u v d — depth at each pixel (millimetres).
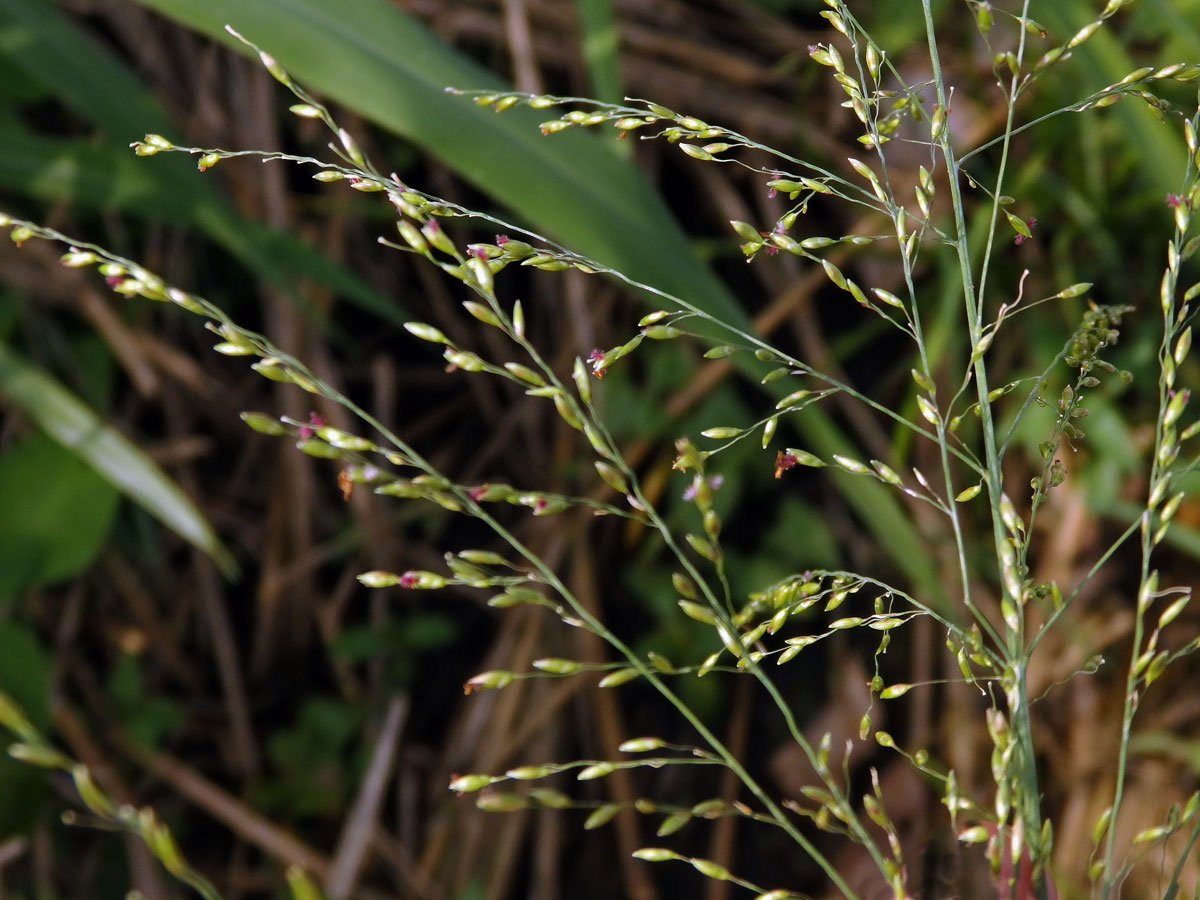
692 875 532
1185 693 544
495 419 606
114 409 574
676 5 649
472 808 548
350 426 593
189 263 580
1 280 543
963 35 580
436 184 596
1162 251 563
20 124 510
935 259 575
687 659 552
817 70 626
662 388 570
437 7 610
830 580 553
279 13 377
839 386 265
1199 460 260
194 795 540
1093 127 553
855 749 536
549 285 605
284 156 264
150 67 590
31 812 452
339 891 515
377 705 571
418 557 592
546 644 570
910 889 322
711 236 619
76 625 552
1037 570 569
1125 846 513
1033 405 547
